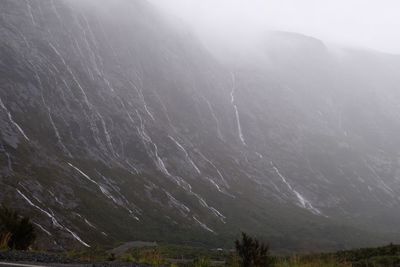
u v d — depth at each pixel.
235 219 152.38
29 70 159.88
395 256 25.36
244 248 19.08
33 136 136.75
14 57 159.62
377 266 23.31
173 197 152.38
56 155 135.88
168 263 21.00
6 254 15.53
